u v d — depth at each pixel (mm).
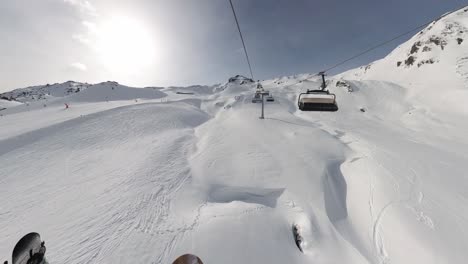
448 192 19484
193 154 27562
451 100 57281
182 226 13633
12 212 15547
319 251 13180
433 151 30484
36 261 4508
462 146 34688
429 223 15695
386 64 119000
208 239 12516
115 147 29531
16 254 4285
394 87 78688
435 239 14336
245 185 19875
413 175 22188
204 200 17312
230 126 42750
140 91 112438
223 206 16016
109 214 15008
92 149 28641
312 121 52344
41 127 36219
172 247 12070
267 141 30953
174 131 40281
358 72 156375
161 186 18828
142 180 19797
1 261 11594
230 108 71375
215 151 27531
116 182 19453
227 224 13664
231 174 21594
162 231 13258
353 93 76688
